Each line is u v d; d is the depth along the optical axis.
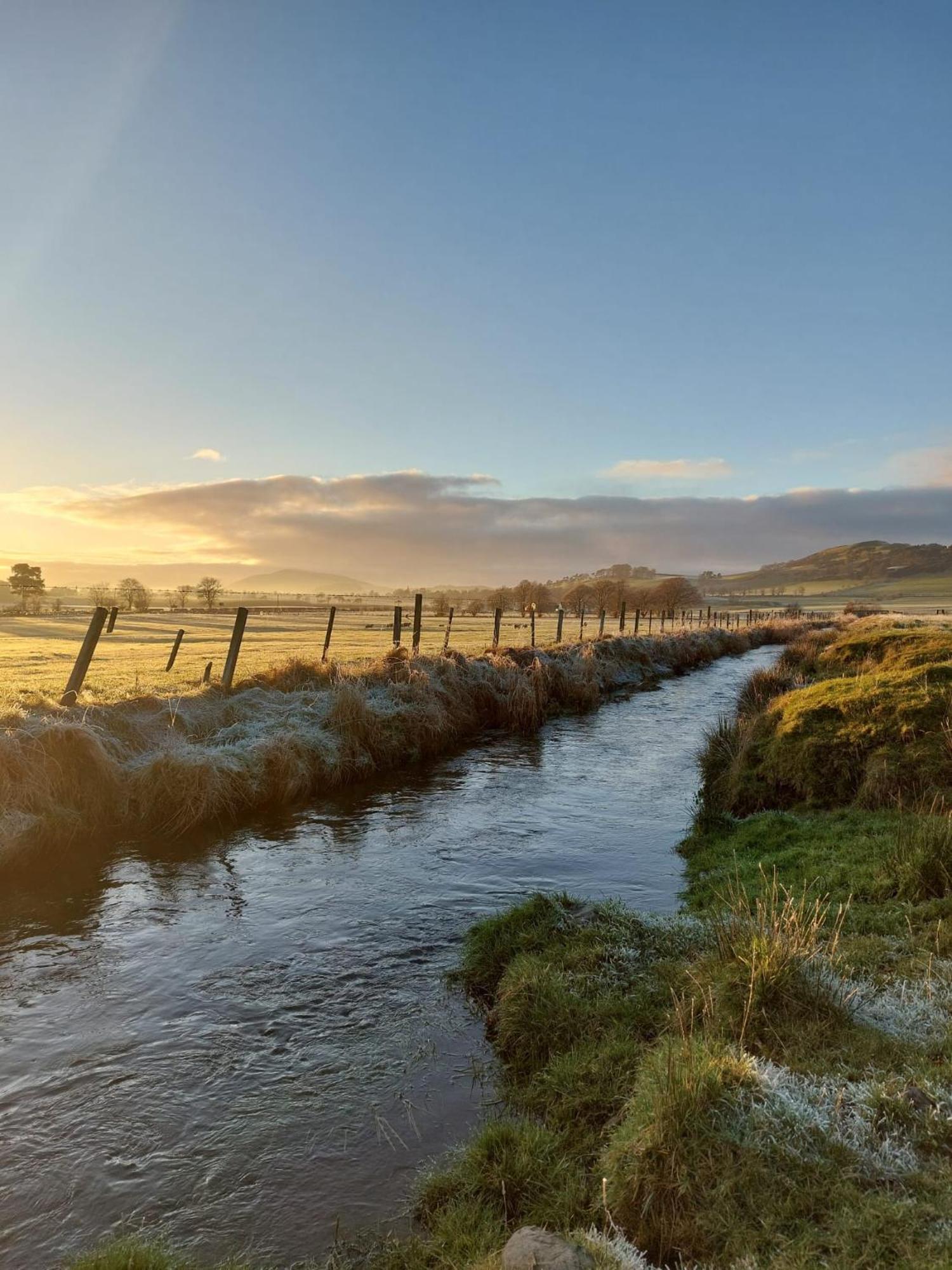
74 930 8.45
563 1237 3.75
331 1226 4.39
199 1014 6.70
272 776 13.56
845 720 12.72
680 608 117.44
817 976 5.63
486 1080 5.75
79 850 10.93
